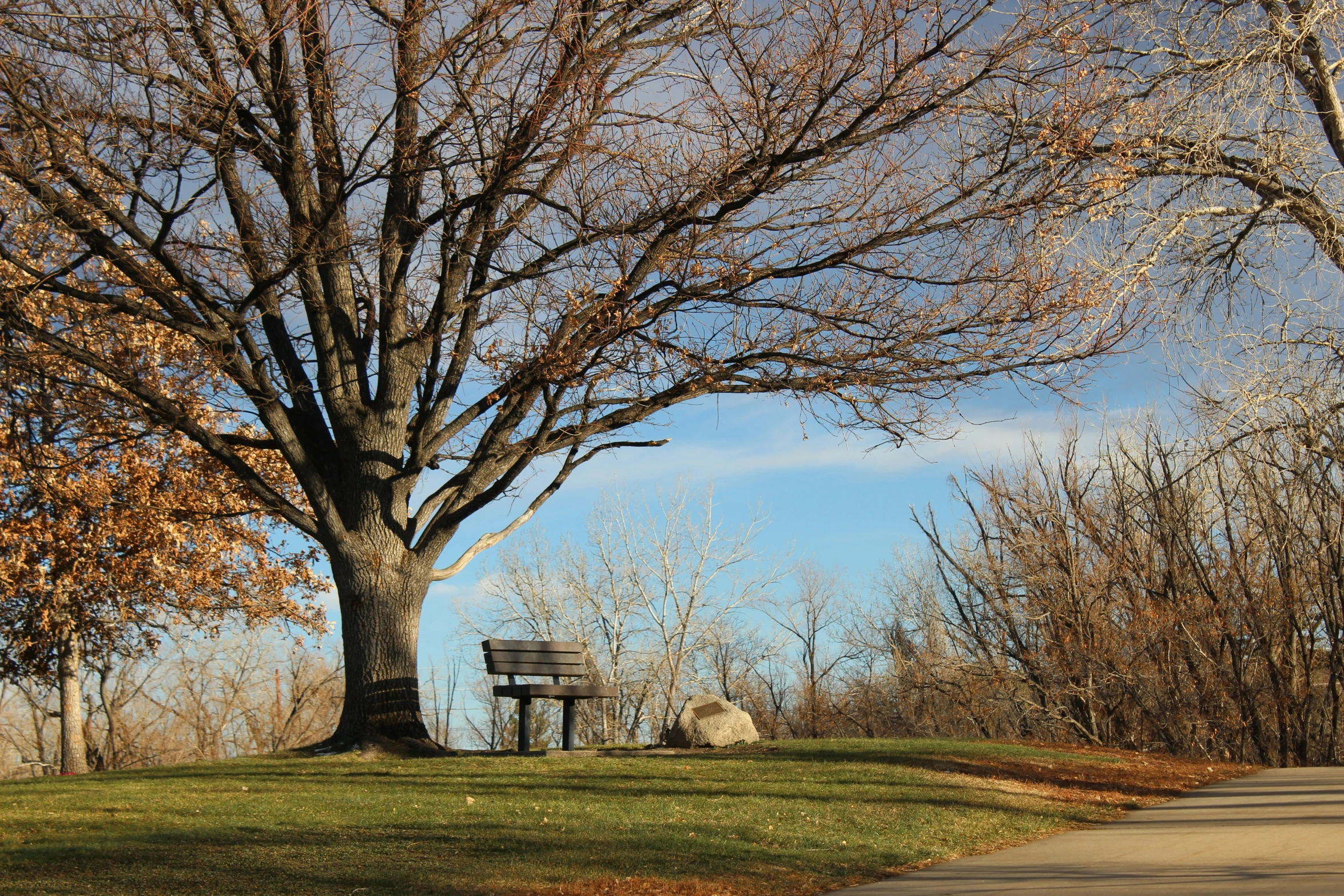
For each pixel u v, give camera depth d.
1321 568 22.62
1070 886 5.52
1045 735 29.81
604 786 8.73
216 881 5.56
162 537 18.44
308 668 40.19
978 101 11.70
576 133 10.39
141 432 12.28
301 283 11.73
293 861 6.02
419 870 5.86
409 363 12.23
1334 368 13.20
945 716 35.81
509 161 10.75
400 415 12.16
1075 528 26.81
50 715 29.16
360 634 11.45
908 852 6.95
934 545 31.69
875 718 39.03
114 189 10.98
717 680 40.03
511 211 11.91
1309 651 24.22
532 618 34.97
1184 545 24.81
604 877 5.87
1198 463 15.04
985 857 6.96
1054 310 11.07
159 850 6.20
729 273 11.05
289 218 11.48
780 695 43.25
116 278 12.76
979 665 29.08
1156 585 25.50
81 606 19.47
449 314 11.93
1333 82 12.04
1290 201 12.25
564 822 7.20
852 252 11.32
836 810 8.13
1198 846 6.77
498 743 39.09
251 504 19.42
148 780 9.49
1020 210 11.34
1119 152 11.17
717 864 6.30
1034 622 26.88
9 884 5.41
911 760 10.70
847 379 11.41
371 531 11.66
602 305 10.61
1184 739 24.00
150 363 15.68
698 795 8.44
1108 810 9.12
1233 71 11.85
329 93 10.80
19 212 11.29
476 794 8.28
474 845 6.47
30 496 17.64
